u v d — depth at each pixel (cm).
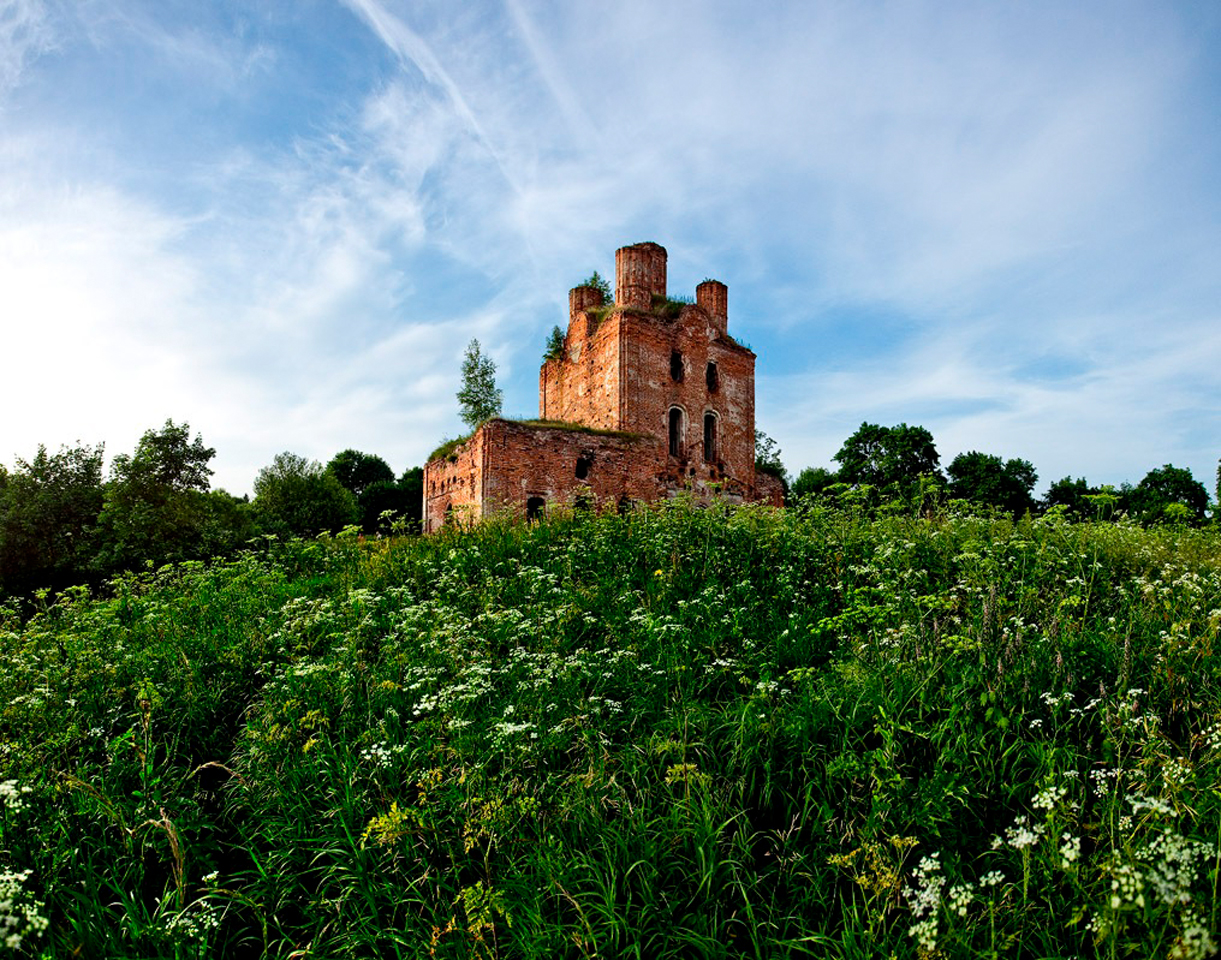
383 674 639
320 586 1111
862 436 4506
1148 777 370
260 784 527
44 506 3055
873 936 332
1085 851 367
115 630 930
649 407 2816
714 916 376
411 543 1377
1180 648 505
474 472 2450
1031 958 323
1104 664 508
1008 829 332
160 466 3266
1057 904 333
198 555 2856
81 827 467
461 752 490
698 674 627
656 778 475
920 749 454
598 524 1224
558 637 717
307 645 768
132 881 443
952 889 313
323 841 459
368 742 536
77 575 3017
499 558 1126
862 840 388
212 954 396
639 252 2958
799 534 1027
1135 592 664
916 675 509
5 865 403
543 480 2420
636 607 778
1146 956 284
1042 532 973
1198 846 284
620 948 368
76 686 689
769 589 862
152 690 598
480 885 368
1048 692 468
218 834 507
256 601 1005
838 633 677
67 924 396
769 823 454
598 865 403
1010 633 550
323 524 4325
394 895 423
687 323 2970
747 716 504
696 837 414
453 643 656
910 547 846
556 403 3372
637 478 2622
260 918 411
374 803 485
